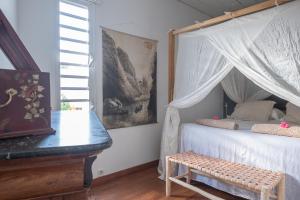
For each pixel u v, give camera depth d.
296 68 2.00
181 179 2.98
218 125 2.85
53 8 2.40
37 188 0.61
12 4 1.89
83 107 2.67
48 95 0.79
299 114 3.36
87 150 0.64
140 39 3.24
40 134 0.77
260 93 4.11
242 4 3.88
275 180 1.91
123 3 3.03
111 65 2.92
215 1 3.78
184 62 3.05
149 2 3.37
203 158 2.54
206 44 2.75
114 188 2.73
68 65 2.53
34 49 2.28
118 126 3.04
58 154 0.60
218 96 4.60
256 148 2.30
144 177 3.08
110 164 2.97
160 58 3.57
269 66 2.16
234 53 2.40
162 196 2.54
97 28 2.76
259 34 2.19
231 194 2.58
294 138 2.23
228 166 2.27
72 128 0.95
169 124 3.11
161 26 3.55
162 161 3.08
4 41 0.70
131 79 3.16
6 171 0.57
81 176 0.66
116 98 3.00
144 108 3.36
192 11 4.08
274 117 3.72
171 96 3.28
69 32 2.53
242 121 3.56
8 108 0.71
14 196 0.59
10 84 0.71
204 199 2.48
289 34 2.02
